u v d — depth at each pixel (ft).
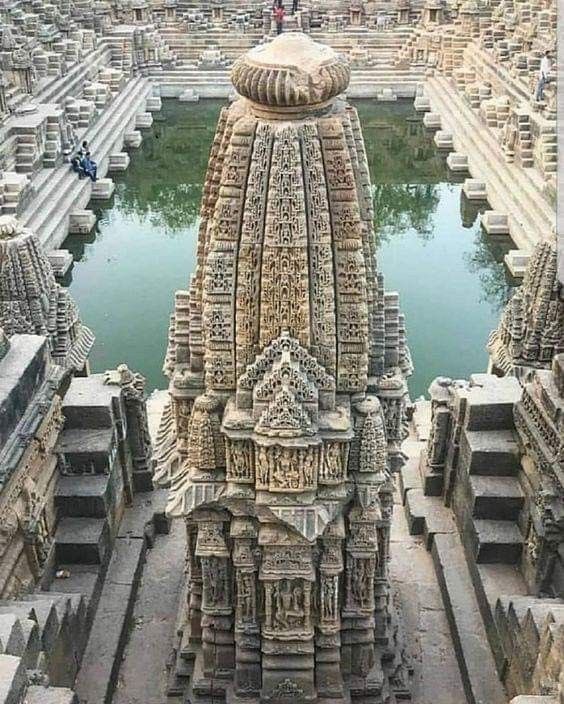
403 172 153.99
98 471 44.91
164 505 50.44
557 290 58.65
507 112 143.64
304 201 29.86
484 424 46.39
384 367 36.19
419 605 45.85
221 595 36.78
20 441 36.94
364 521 34.81
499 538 44.11
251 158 29.91
